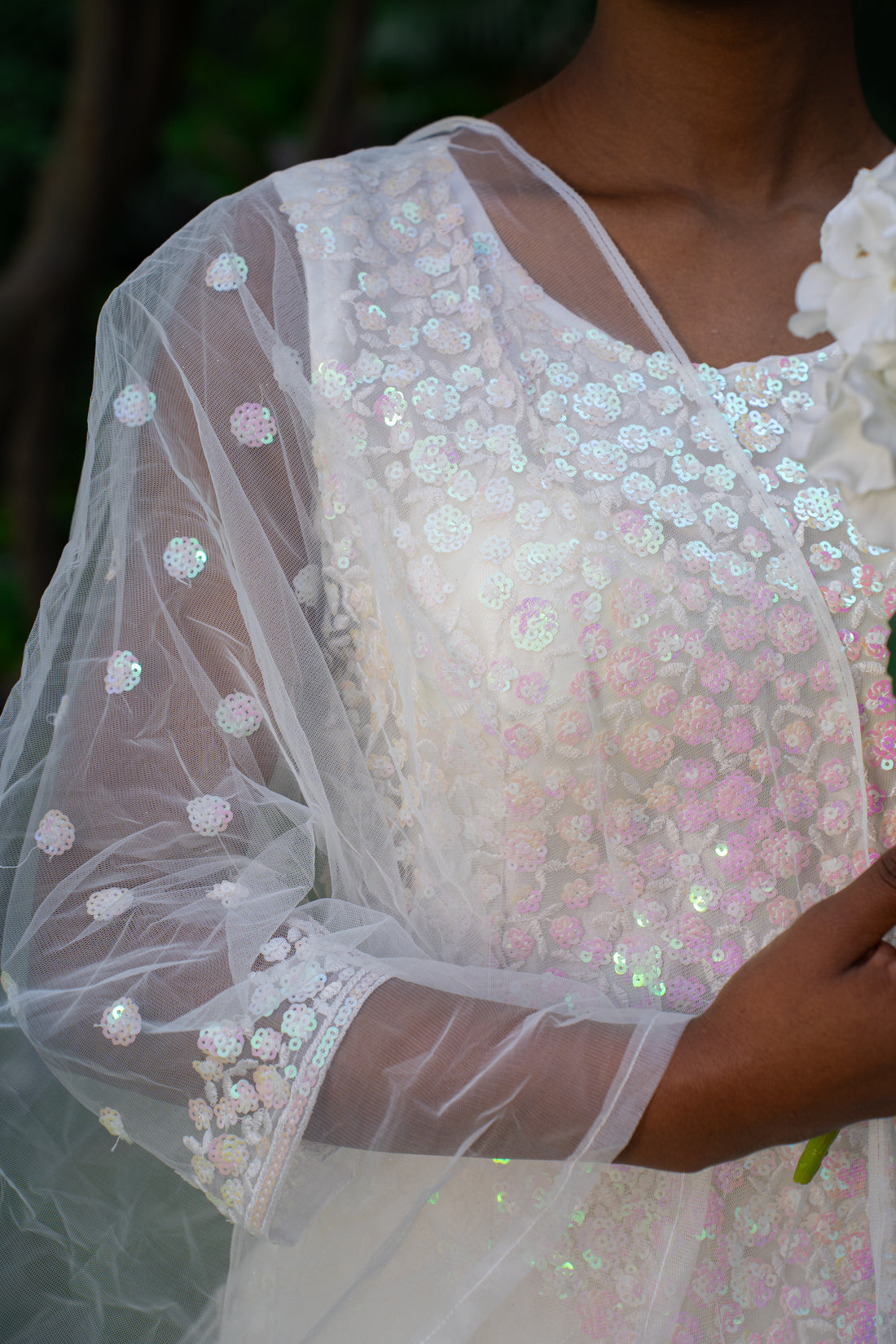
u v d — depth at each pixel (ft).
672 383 3.78
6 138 21.17
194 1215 3.63
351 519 3.51
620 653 3.53
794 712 3.67
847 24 4.18
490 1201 3.39
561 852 3.59
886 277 2.90
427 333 3.68
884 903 3.02
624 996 3.60
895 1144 3.76
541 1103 3.11
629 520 3.58
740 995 3.13
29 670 3.62
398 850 3.61
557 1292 3.51
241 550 3.40
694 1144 3.13
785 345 4.01
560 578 3.51
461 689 3.49
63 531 20.11
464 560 3.53
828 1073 3.04
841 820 3.73
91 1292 3.60
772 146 4.16
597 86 4.18
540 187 4.03
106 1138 3.61
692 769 3.60
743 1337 3.63
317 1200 3.29
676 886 3.64
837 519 3.76
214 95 23.20
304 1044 3.17
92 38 15.96
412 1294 3.40
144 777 3.37
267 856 3.44
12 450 17.62
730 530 3.65
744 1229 3.64
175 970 3.26
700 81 4.01
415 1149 3.20
